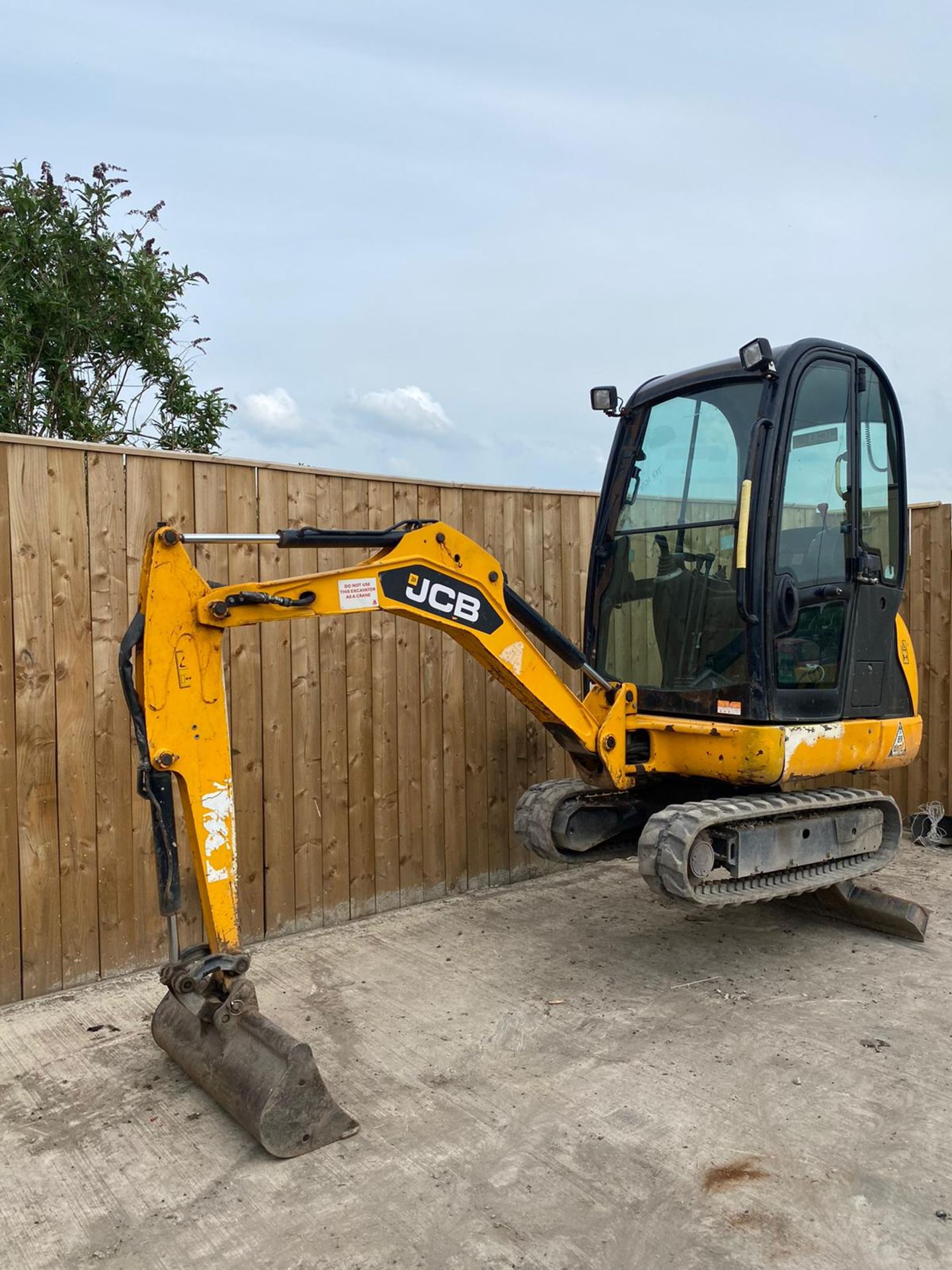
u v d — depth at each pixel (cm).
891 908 452
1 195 638
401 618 500
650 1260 229
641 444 455
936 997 387
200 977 287
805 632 412
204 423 735
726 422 415
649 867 361
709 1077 320
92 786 400
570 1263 229
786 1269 226
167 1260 231
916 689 489
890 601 456
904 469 464
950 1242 235
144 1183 262
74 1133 287
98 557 399
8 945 378
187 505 424
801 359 398
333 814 475
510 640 376
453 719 524
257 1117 269
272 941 452
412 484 502
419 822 511
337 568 474
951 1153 274
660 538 439
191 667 290
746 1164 268
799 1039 348
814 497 414
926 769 641
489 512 537
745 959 430
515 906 508
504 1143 280
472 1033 354
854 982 403
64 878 393
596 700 425
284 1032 285
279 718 454
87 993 391
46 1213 249
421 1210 249
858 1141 280
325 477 468
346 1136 282
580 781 468
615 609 461
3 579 373
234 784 439
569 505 578
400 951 439
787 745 385
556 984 401
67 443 387
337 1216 246
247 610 300
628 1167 267
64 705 391
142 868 415
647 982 403
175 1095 309
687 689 419
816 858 411
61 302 623
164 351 705
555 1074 322
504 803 548
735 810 373
